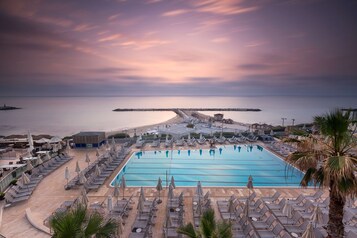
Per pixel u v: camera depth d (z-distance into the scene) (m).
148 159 26.11
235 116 99.00
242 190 17.08
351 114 7.16
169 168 23.27
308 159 7.38
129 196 15.94
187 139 34.12
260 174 21.47
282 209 12.50
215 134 36.78
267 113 112.19
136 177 20.70
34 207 14.30
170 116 102.56
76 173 20.45
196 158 26.53
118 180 19.47
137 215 12.44
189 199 15.34
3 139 35.50
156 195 16.12
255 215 12.27
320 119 7.51
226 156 27.25
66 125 71.50
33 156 25.47
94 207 13.54
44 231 11.46
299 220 11.97
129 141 32.84
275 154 27.45
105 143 31.89
